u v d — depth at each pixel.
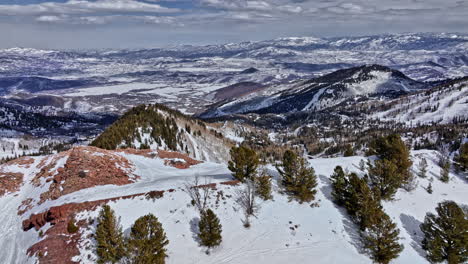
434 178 58.78
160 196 45.19
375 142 65.75
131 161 62.78
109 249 33.03
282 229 41.22
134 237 32.53
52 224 39.62
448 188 56.03
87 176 50.47
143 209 42.56
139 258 31.20
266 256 36.66
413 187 53.59
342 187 46.28
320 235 40.53
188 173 61.25
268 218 43.06
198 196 44.59
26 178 56.44
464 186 57.16
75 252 35.41
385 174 48.56
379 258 36.72
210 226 36.50
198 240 38.41
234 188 48.44
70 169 51.66
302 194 46.69
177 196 45.41
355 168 58.31
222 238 39.03
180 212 42.47
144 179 55.34
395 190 49.38
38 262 34.62
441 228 38.53
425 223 41.62
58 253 35.34
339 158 63.47
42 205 44.97
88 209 41.31
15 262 36.16
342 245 39.03
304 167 47.78
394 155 54.69
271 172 56.28
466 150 62.62
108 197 44.06
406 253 39.12
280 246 38.34
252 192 43.50
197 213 42.72
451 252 36.56
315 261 36.06
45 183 50.91
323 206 46.12
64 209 40.78
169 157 71.44
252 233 40.31
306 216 43.91
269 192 47.22
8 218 45.12
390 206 48.12
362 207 40.59
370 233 38.22
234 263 35.44
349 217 44.16
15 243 39.62
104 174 52.44
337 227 42.09
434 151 69.81
